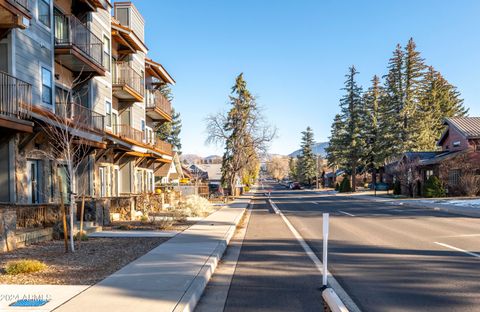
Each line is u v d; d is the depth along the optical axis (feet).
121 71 87.86
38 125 50.16
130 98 92.53
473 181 115.34
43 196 55.88
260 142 158.92
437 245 38.45
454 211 79.41
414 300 21.34
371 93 224.33
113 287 22.31
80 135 53.78
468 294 22.24
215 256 31.78
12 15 44.27
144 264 28.60
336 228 53.47
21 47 51.42
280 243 42.01
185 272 26.05
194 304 20.70
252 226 59.00
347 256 33.73
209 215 73.87
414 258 32.22
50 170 57.77
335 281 25.48
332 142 225.97
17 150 49.93
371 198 137.80
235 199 150.00
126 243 39.14
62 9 65.62
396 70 213.25
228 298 22.33
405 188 141.79
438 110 224.94
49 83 58.59
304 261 32.07
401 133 180.96
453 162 119.65
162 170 130.11
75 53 61.11
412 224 56.75
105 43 80.53
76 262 29.53
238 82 161.38
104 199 56.03
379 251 35.70
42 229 40.14
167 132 240.94
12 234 35.17
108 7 81.92
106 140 70.90
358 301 21.29
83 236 41.01
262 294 22.99
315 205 107.34
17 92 45.68
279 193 223.30
